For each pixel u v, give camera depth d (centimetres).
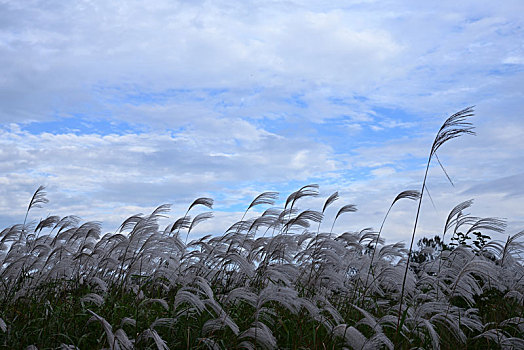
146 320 579
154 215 761
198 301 491
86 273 800
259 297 480
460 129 483
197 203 755
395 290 802
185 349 518
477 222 670
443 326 594
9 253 855
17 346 529
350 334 478
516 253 750
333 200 782
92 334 559
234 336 510
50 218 891
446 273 675
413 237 529
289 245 721
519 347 528
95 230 849
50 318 586
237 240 754
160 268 685
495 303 707
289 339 534
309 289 682
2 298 692
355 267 777
